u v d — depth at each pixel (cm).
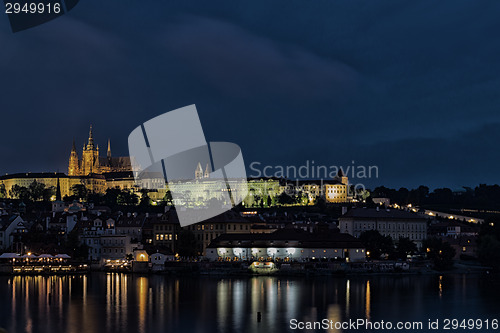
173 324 17762
